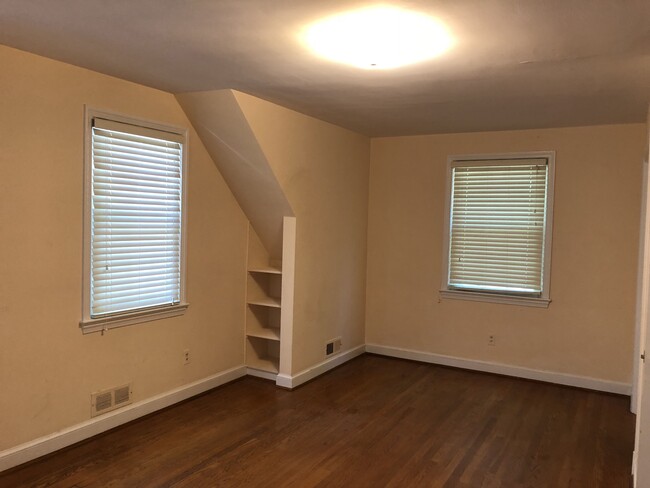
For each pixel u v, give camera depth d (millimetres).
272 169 3959
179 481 2855
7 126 2771
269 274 4883
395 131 5012
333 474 2990
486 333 4980
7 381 2850
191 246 3994
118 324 3451
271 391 4344
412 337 5344
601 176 4441
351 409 3994
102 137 3277
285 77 3119
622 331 4426
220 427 3590
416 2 1965
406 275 5344
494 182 4879
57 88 2988
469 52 2553
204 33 2391
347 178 5047
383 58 2662
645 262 2828
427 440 3477
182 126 3838
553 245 4645
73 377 3193
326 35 2363
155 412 3775
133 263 3541
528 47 2461
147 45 2604
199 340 4148
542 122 4355
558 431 3666
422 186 5219
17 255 2855
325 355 4895
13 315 2855
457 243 5078
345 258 5121
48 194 2984
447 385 4609
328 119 4473
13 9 2150
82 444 3236
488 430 3660
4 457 2852
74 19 2264
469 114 4105
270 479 2908
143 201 3584
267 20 2197
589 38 2322
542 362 4742
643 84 3092
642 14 2033
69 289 3131
